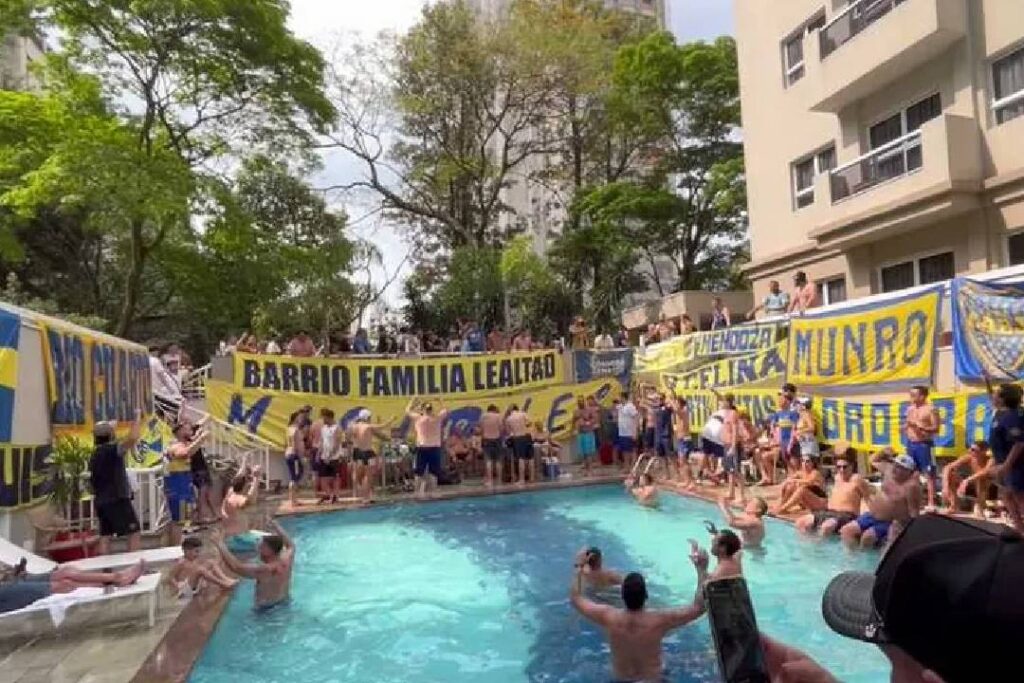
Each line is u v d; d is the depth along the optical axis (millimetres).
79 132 19172
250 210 28062
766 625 7848
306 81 22781
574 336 22984
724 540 7770
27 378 10094
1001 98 15016
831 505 11414
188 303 26938
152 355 18266
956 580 1188
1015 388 8977
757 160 22578
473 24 31547
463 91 31531
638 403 20344
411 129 32094
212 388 18391
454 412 20109
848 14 17875
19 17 18719
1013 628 1112
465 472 19312
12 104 19688
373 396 19656
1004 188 14648
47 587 7805
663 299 30719
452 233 33438
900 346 12688
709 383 17719
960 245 15773
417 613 8930
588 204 32594
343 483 18359
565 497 16734
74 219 28422
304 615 8875
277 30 21078
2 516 9211
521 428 18062
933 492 10867
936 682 1193
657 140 33656
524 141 34844
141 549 10938
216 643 7859
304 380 19156
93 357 12703
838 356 14047
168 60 20484
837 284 19594
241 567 9062
